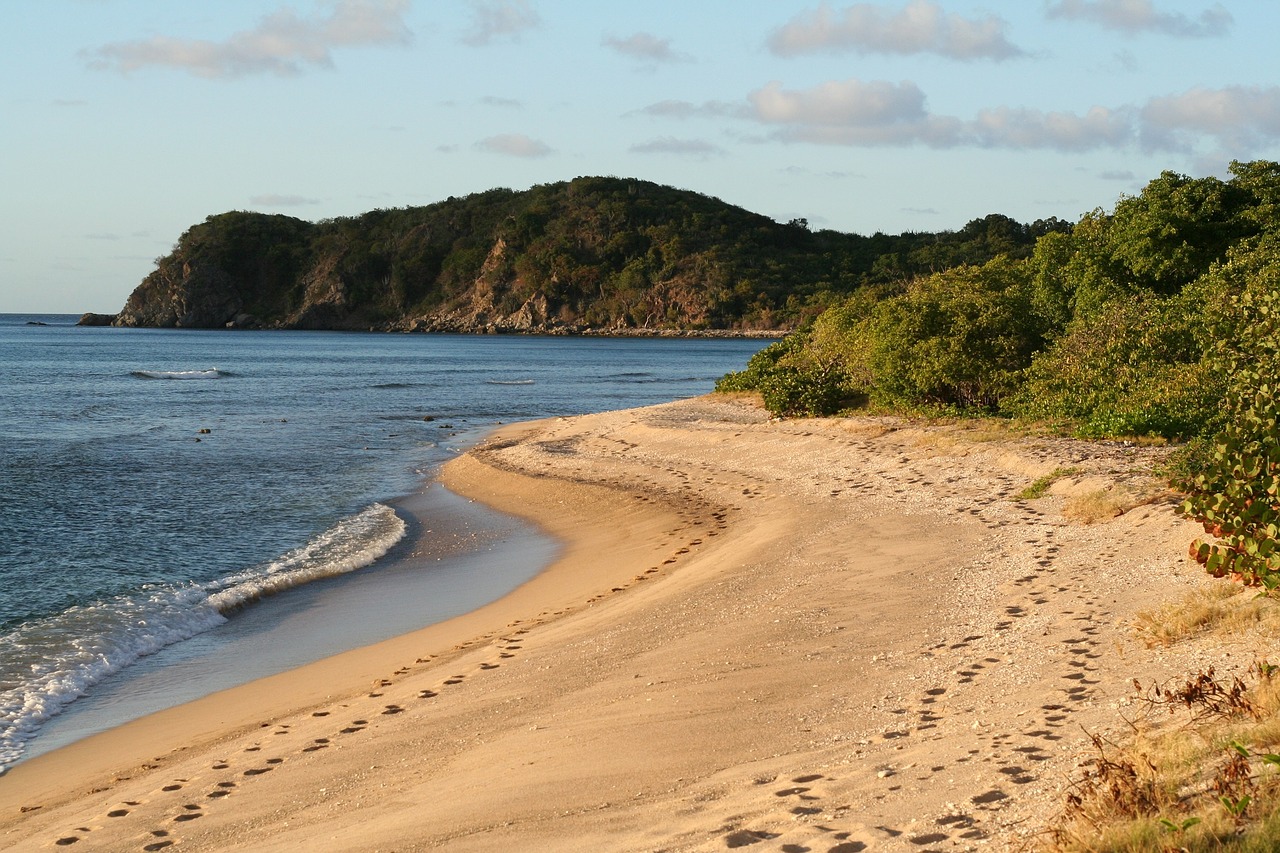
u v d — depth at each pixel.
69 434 41.09
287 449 36.41
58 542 20.42
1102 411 22.88
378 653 13.23
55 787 9.47
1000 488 18.44
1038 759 6.62
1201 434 19.50
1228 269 24.59
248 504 25.08
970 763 6.73
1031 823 5.57
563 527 21.47
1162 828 5.02
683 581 14.73
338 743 9.44
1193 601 9.60
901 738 7.55
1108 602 10.56
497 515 23.27
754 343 189.12
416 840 6.73
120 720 11.36
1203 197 30.97
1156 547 12.41
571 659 11.16
